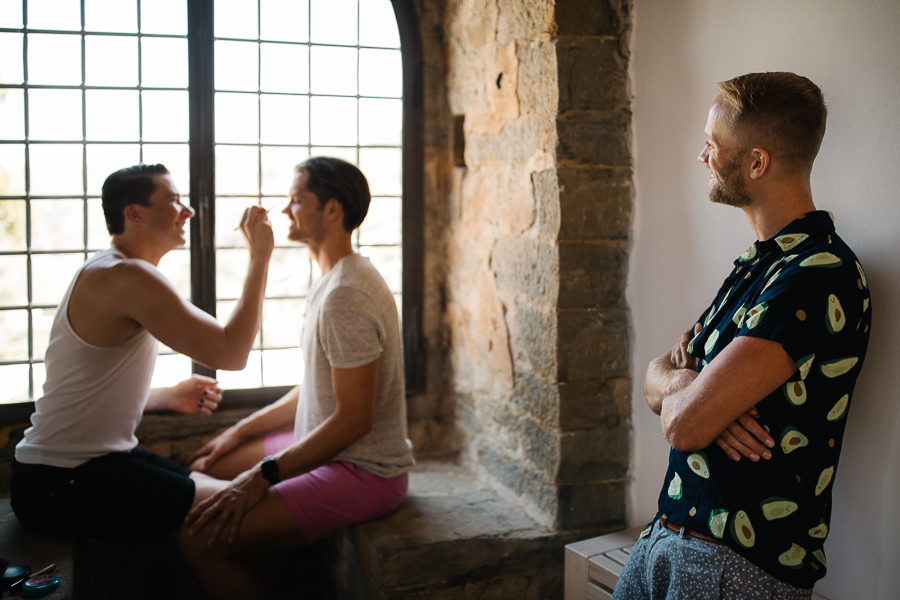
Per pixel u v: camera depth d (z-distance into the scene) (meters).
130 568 2.71
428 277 3.21
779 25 1.86
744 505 1.42
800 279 1.37
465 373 3.06
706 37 2.08
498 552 2.33
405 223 3.15
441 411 3.23
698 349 1.59
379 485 2.39
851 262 1.43
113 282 2.18
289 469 2.23
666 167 2.25
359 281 2.30
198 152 2.85
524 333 2.55
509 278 2.64
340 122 3.05
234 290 2.96
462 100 2.99
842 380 1.41
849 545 1.75
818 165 1.79
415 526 2.39
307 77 2.99
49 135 2.71
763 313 1.38
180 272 2.90
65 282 2.77
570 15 2.28
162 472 2.31
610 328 2.41
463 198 3.02
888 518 1.65
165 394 2.71
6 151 2.67
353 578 2.47
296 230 2.42
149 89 2.80
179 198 2.43
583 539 2.42
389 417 2.43
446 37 3.11
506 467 2.71
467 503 2.63
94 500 2.19
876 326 1.66
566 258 2.33
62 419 2.21
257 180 2.96
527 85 2.45
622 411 2.44
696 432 1.42
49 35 2.68
